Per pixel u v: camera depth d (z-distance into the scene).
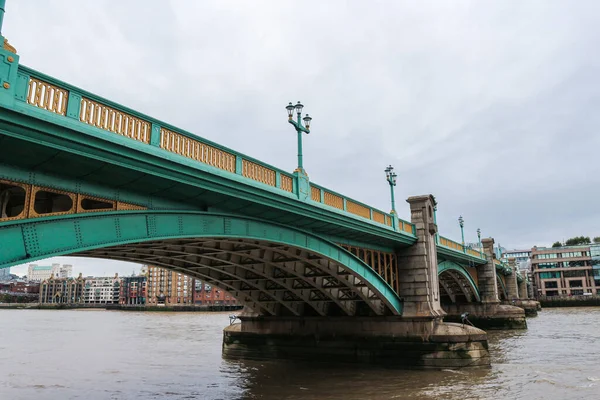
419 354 29.33
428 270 31.95
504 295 86.56
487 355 29.47
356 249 28.16
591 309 104.44
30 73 10.21
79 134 10.66
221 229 16.86
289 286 29.58
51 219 11.05
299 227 22.16
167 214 14.55
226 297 158.25
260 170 17.67
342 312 33.47
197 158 14.52
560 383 24.56
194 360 35.78
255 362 32.75
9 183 10.42
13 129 9.62
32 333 64.44
